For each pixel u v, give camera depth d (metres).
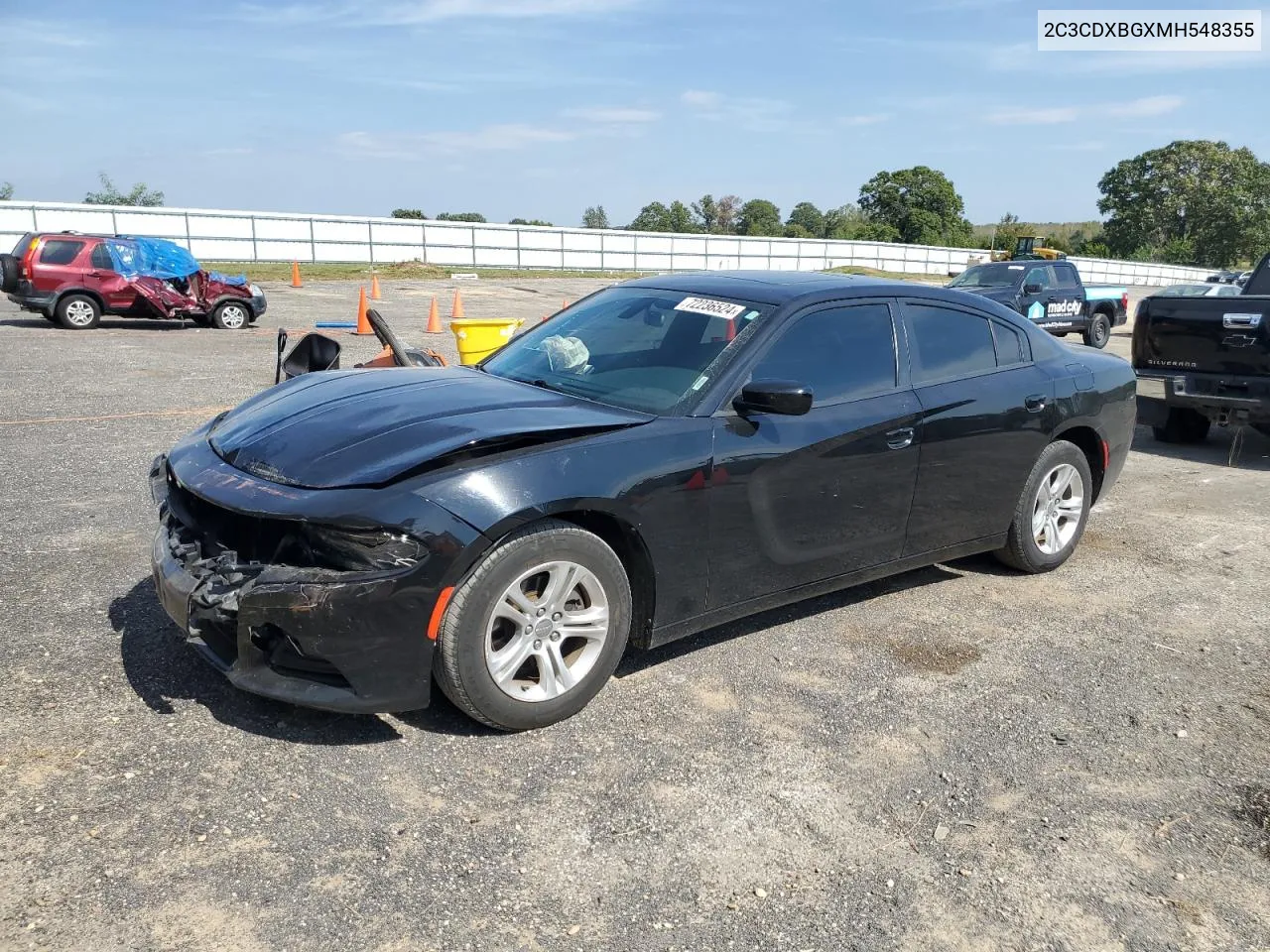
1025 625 4.64
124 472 6.64
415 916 2.48
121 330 16.25
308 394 3.95
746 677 3.93
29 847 2.63
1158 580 5.35
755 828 2.93
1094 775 3.33
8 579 4.54
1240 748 3.55
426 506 3.06
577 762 3.24
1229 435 10.01
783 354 4.04
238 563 3.17
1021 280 17.92
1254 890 2.76
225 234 42.12
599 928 2.48
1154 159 85.31
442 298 26.31
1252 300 8.14
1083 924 2.59
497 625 3.40
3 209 37.72
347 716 3.43
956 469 4.62
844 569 4.32
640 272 51.47
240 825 2.79
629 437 3.54
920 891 2.69
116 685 3.54
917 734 3.55
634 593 3.71
